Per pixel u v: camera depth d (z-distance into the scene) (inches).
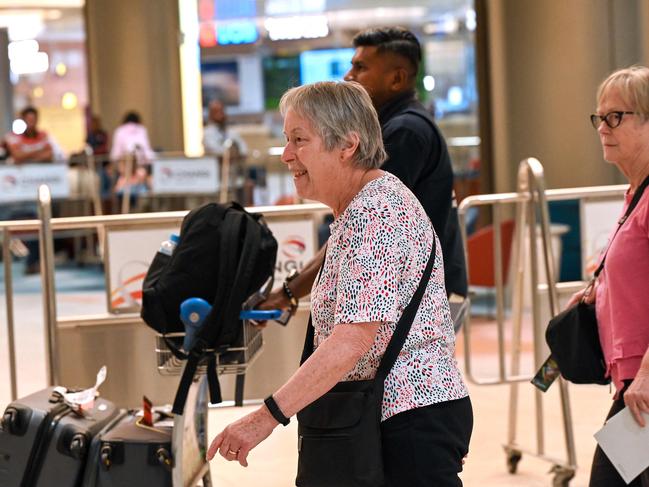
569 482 215.5
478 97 499.2
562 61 418.0
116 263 206.4
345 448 114.1
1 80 1190.9
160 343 151.0
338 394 115.6
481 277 366.6
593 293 152.2
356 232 113.3
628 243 139.5
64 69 1222.9
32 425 146.7
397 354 115.0
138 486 143.2
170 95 722.8
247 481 221.8
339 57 1024.9
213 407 206.5
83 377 205.9
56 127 1236.5
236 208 150.3
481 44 496.4
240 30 1015.6
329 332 117.6
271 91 1040.2
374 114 120.0
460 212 226.8
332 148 117.0
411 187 158.6
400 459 115.5
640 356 138.3
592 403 280.4
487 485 215.9
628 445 131.3
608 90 144.8
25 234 587.2
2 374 335.9
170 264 146.9
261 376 210.1
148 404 151.3
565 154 420.2
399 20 979.9
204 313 139.7
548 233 219.5
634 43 410.0
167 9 719.1
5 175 582.6
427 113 167.0
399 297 115.1
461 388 119.6
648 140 142.6
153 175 583.5
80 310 466.6
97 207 593.6
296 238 210.1
